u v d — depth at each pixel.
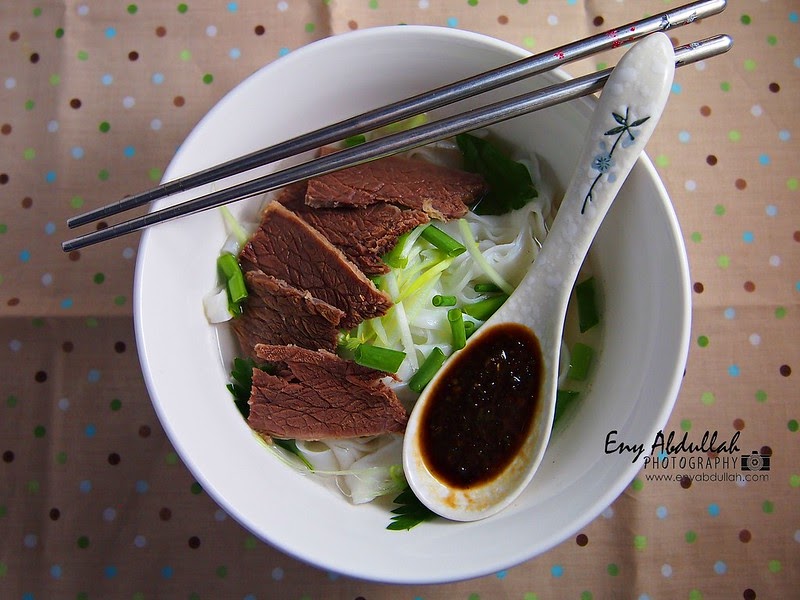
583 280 0.27
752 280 0.30
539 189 0.27
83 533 0.29
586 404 0.26
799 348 0.30
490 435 0.26
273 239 0.27
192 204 0.24
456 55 0.25
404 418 0.26
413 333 0.28
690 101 0.31
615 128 0.23
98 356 0.30
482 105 0.27
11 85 0.31
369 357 0.26
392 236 0.26
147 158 0.31
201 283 0.26
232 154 0.26
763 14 0.31
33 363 0.30
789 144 0.31
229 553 0.29
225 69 0.31
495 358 0.26
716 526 0.29
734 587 0.28
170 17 0.31
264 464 0.26
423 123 0.28
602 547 0.29
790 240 0.30
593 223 0.24
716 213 0.30
